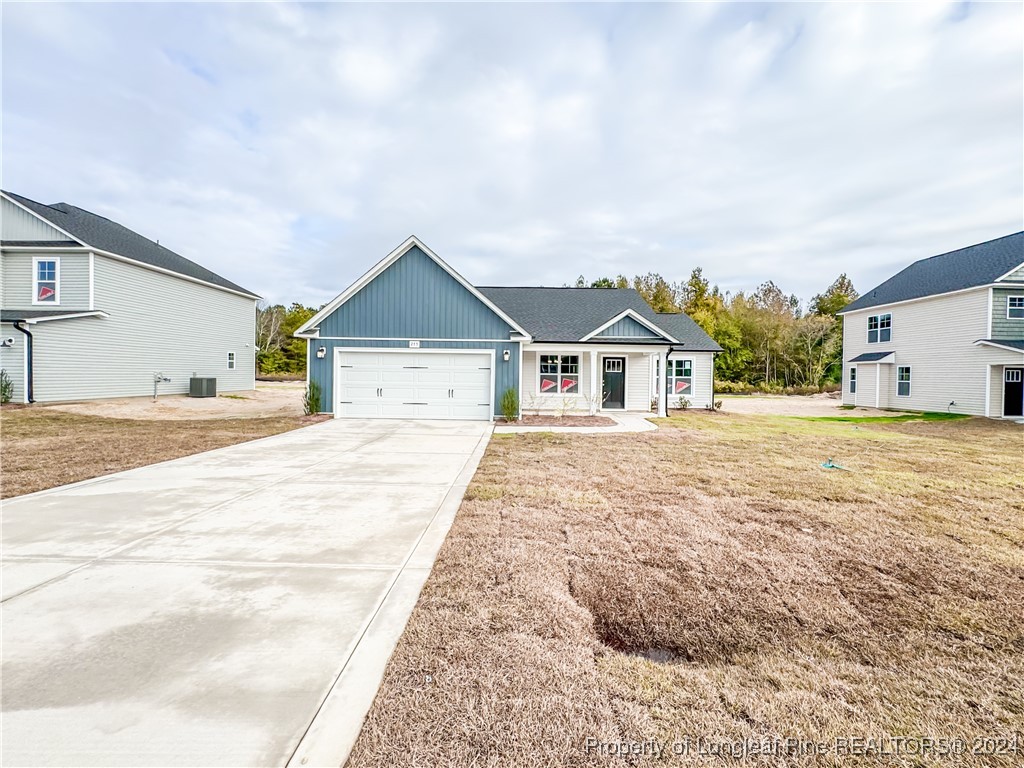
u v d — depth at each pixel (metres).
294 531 4.42
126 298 18.03
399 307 14.34
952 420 16.25
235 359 24.78
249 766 1.73
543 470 7.20
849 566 3.79
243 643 2.56
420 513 5.00
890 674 2.46
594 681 2.31
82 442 9.43
